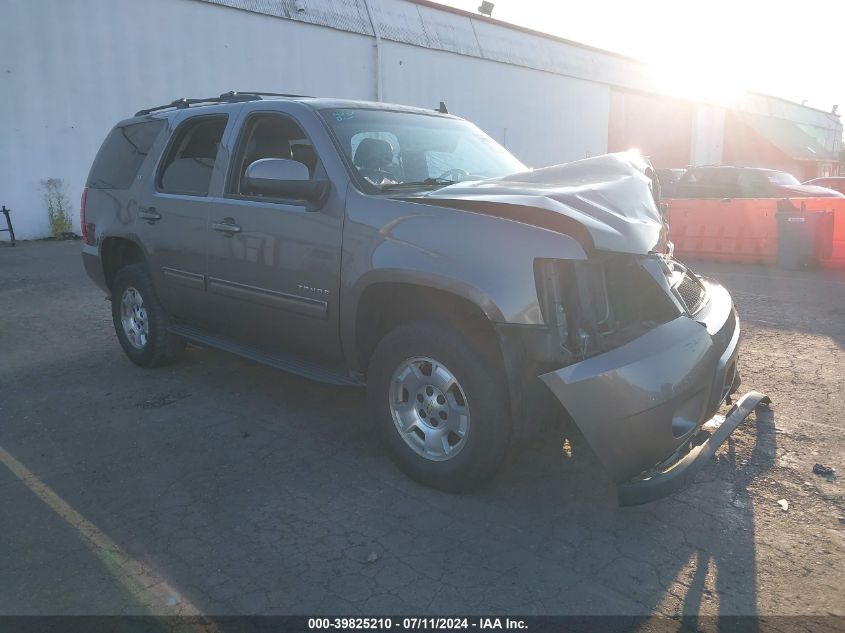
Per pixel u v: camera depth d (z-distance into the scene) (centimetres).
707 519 319
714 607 257
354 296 353
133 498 344
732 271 1025
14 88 1393
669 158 3584
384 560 289
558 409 321
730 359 336
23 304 819
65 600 264
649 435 289
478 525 315
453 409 329
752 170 1501
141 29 1545
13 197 1432
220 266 438
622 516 322
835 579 274
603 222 300
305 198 370
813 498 338
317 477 364
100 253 561
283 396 490
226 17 1683
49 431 430
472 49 2322
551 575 278
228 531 312
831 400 468
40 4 1398
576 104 2822
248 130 436
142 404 477
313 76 1884
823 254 1025
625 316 313
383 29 2030
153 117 540
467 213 319
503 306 297
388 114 438
